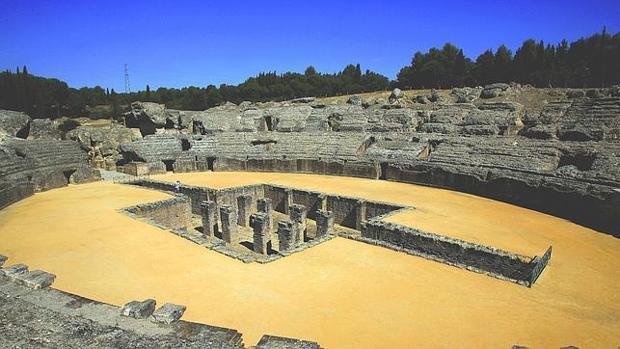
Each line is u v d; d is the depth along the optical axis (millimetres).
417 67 96812
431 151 50625
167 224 34750
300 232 32500
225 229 32562
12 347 9789
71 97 107438
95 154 59656
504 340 14344
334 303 16703
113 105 108938
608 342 14641
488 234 27484
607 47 73438
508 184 36844
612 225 28234
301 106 75438
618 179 30391
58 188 42875
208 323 15016
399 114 61812
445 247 23734
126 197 37656
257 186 42781
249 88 111312
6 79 86938
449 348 13703
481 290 18328
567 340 14617
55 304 13000
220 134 64625
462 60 93250
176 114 72438
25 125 52219
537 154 39812
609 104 46188
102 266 20391
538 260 20703
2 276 15031
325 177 50656
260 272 19766
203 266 20469
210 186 45656
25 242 24078
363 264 20969
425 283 18844
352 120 64250
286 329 14703
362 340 14055
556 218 31844
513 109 57531
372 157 51250
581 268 22047
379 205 34469
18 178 38781
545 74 77812
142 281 18609
